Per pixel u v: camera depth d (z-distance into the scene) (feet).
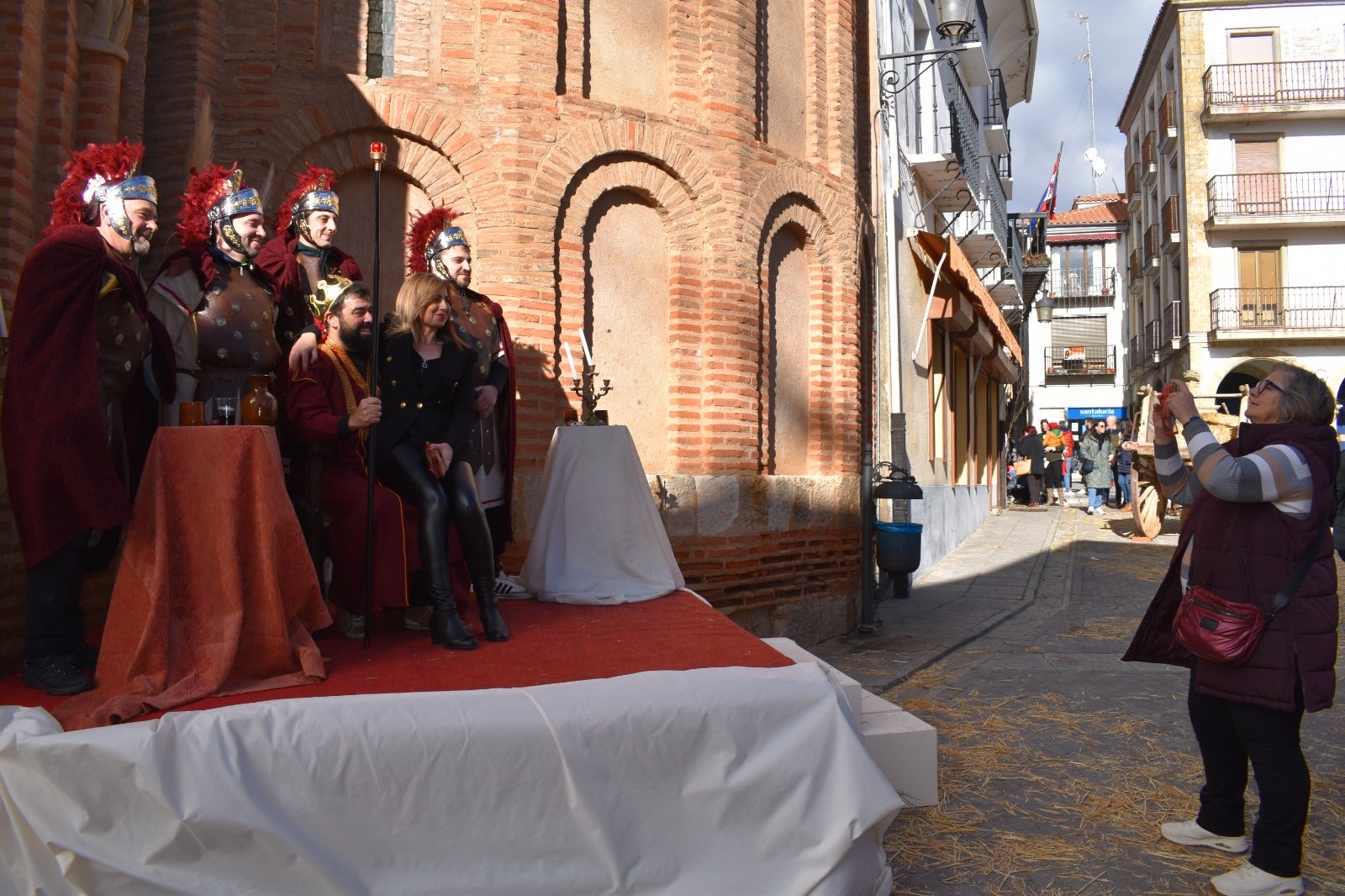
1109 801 15.25
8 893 8.84
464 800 9.64
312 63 21.12
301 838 9.11
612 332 23.94
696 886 10.17
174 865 8.82
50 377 10.95
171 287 13.60
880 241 37.42
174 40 19.90
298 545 12.05
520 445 21.72
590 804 9.89
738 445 25.27
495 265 21.89
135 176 12.49
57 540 10.90
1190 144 107.76
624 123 23.71
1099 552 48.80
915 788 13.32
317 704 9.66
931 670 24.82
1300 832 11.77
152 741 8.88
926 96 49.93
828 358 29.14
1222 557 12.26
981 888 12.42
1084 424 149.18
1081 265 150.61
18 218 15.35
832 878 10.41
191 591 11.30
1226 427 48.49
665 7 25.41
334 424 13.64
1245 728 12.03
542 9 22.65
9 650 13.94
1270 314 105.09
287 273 15.03
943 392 52.03
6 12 15.30
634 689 10.52
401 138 21.77
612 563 17.69
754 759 10.46
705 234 25.13
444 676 11.71
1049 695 21.85
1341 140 104.42
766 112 27.66
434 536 13.60
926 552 43.39
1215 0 106.22
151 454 11.45
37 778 8.77
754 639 13.88
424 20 22.25
